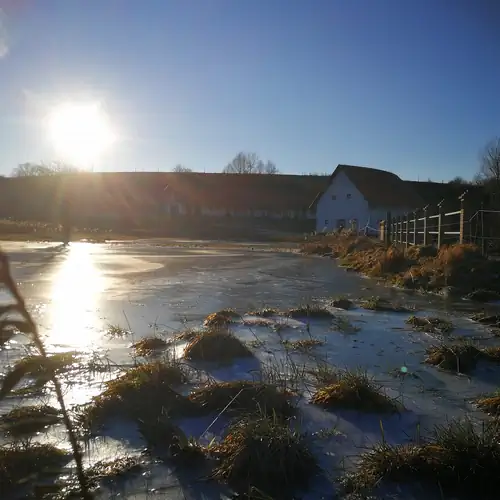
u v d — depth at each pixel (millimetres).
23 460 3400
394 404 4449
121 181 77438
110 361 5832
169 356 5973
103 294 11391
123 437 3859
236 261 21812
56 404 4438
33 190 75938
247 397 4402
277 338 7066
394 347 6590
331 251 27141
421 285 12664
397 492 3156
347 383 4609
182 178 76125
